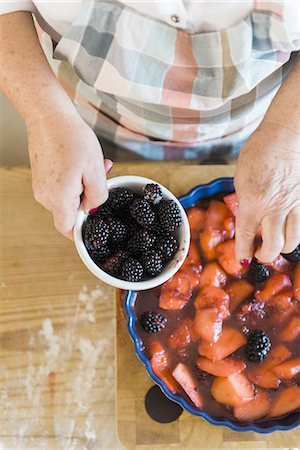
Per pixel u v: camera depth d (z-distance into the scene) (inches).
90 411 41.2
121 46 32.6
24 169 44.0
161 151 48.1
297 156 31.0
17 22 32.0
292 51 35.1
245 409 35.7
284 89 31.9
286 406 35.7
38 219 43.2
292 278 38.4
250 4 30.0
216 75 33.9
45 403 41.1
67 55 34.4
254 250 34.9
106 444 41.1
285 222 31.6
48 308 42.2
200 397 36.0
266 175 30.8
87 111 44.6
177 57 33.1
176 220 34.1
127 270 32.9
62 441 40.9
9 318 41.9
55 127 31.1
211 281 37.8
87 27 32.2
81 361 41.7
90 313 42.3
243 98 38.6
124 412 37.9
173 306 36.9
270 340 37.0
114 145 48.6
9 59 31.6
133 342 37.1
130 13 31.1
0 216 43.2
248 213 31.7
